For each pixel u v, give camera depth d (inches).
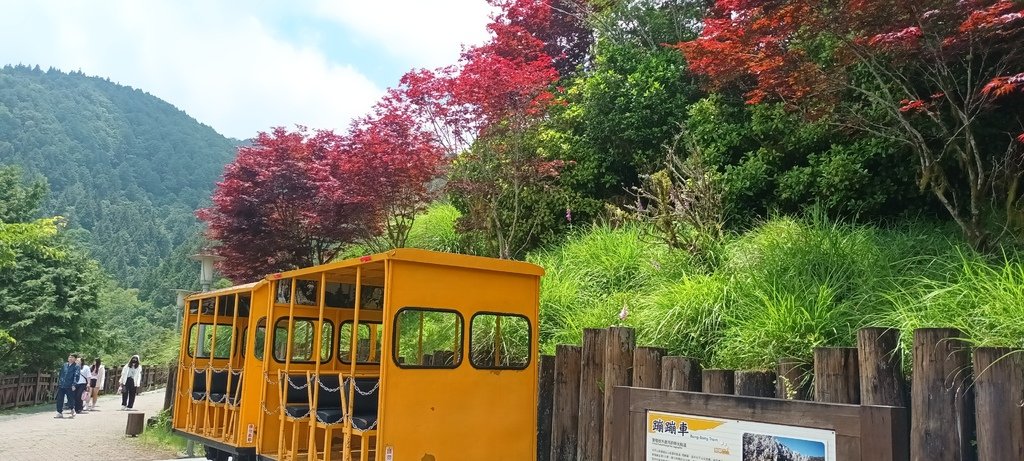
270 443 297.0
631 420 192.9
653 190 405.1
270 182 521.0
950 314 219.1
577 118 532.4
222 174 582.6
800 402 160.4
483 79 425.4
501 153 461.4
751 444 166.9
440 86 441.1
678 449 180.4
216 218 549.3
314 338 314.5
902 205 366.6
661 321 285.0
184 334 411.2
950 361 177.9
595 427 253.8
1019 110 339.3
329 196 489.7
